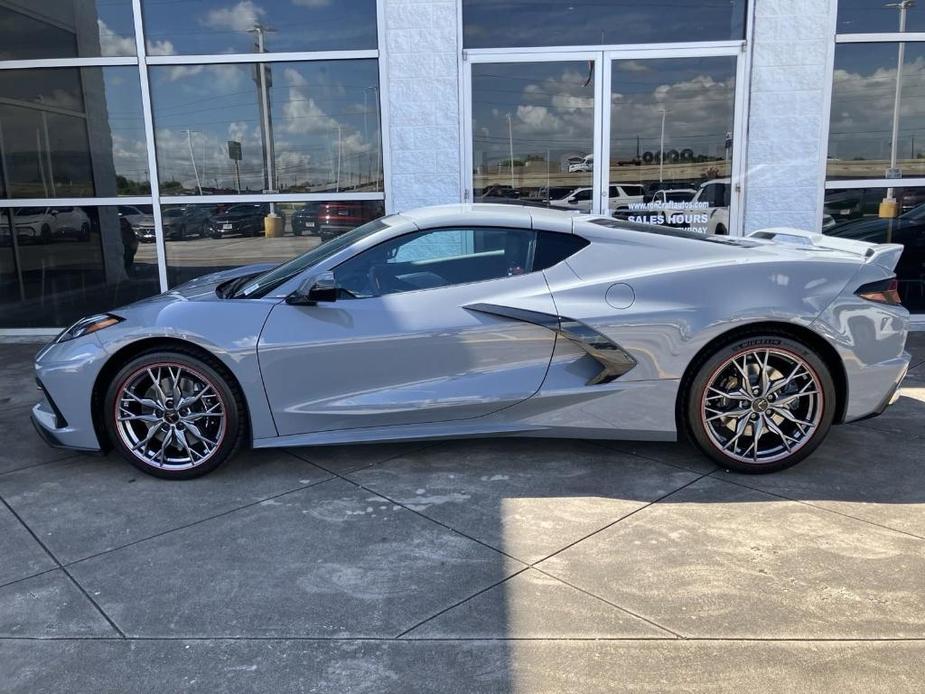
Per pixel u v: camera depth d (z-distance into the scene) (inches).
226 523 133.3
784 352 145.5
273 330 147.7
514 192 273.0
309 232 283.7
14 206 292.0
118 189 287.3
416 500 141.3
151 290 293.0
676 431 151.0
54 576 116.3
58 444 155.8
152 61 276.7
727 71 261.1
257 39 273.3
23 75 283.0
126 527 132.6
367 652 96.0
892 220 269.3
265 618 103.9
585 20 262.2
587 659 93.4
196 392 151.0
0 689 90.5
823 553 118.3
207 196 284.4
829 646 95.0
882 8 254.8
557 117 267.9
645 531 126.9
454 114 267.9
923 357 239.3
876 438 169.8
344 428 151.9
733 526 128.1
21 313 299.0
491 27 264.4
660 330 145.6
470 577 113.3
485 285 149.9
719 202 269.4
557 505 137.7
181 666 94.1
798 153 263.0
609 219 163.9
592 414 150.3
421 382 149.7
